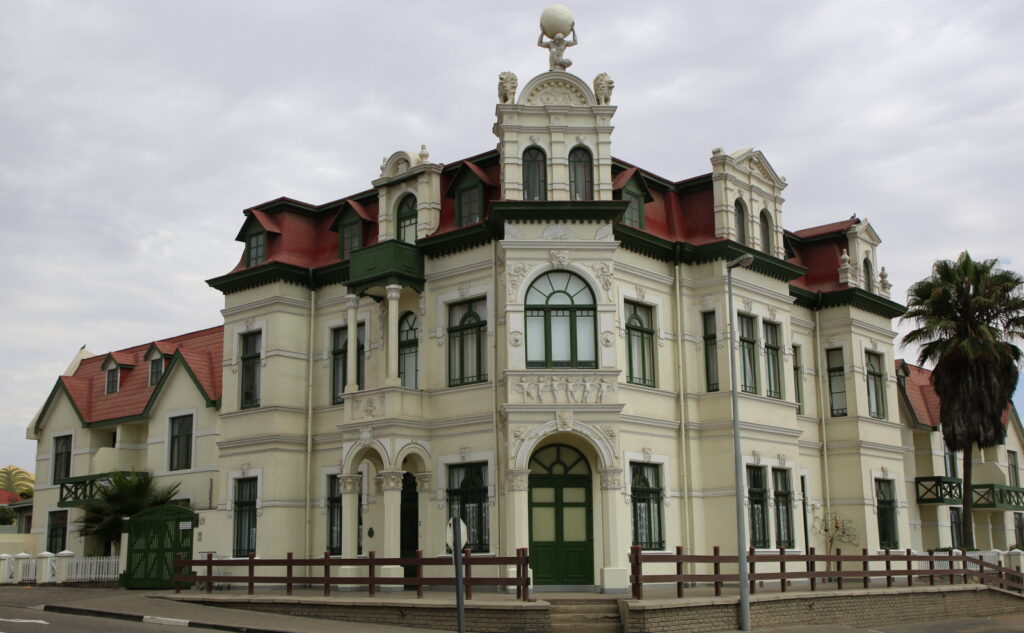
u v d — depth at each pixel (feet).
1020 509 153.99
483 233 92.17
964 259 123.54
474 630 71.41
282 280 104.73
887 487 120.26
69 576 106.52
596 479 86.74
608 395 85.46
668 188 103.76
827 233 121.49
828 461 116.16
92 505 114.52
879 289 123.65
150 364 132.98
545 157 91.30
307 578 81.97
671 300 99.30
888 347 124.26
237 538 103.50
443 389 93.71
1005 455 162.30
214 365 123.13
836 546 113.60
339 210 107.34
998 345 120.57
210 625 70.74
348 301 96.99
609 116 91.71
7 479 315.78
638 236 94.53
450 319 95.40
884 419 121.08
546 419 84.43
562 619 73.51
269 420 101.81
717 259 99.45
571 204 87.04
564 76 92.02
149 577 101.65
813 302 118.52
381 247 94.53
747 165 105.40
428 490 92.73
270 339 103.86
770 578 81.00
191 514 100.99
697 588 92.07
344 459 93.09
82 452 134.21
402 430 91.15
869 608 90.27
